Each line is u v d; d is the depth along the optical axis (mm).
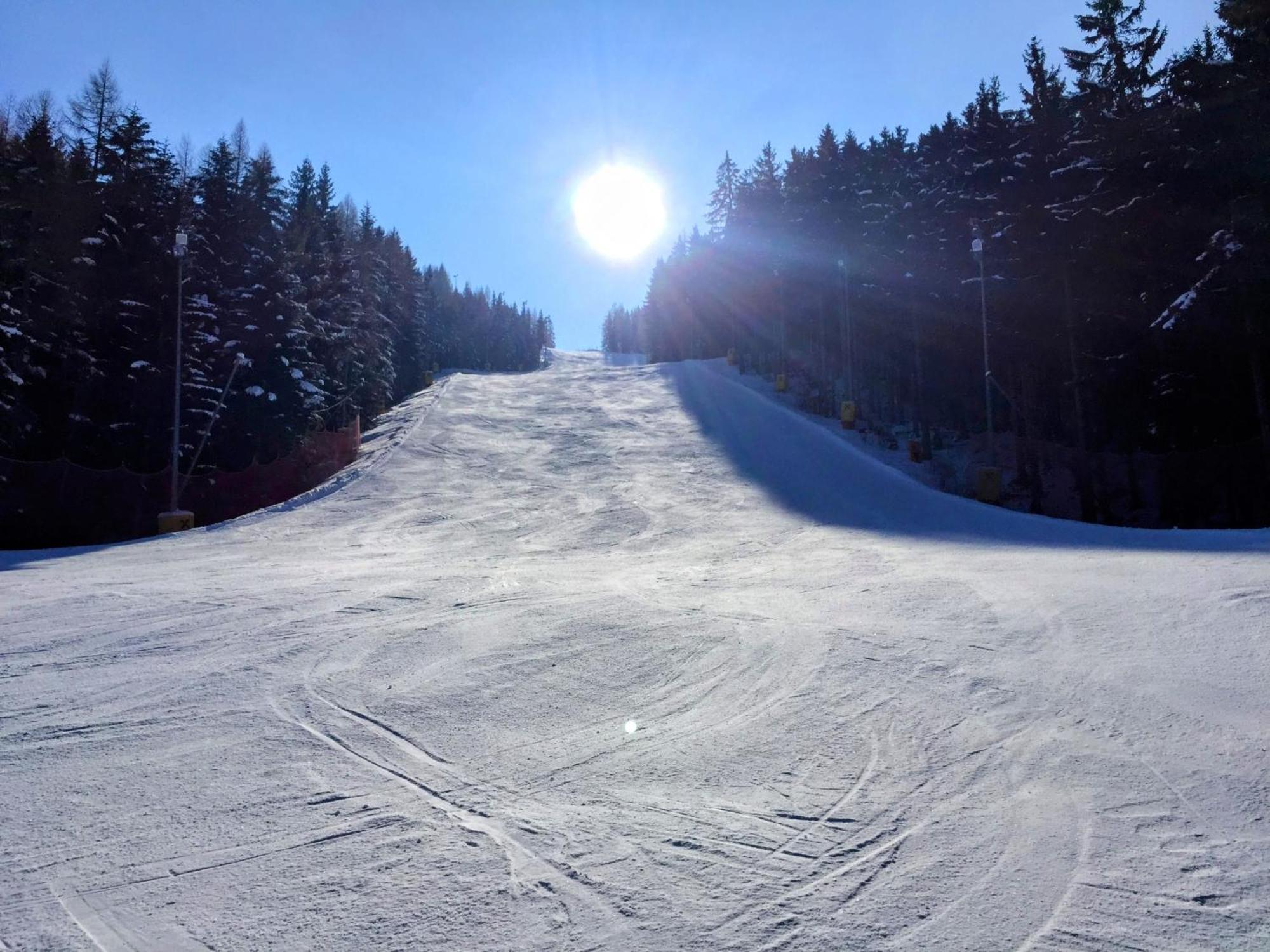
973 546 11344
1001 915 2469
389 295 53750
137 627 6852
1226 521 22062
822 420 29500
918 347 30250
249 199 35594
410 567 10719
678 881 2732
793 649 5723
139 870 2832
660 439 25625
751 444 24312
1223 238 18000
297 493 24297
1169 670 4727
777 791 3455
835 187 36125
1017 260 24219
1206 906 2467
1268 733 3752
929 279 29875
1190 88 19297
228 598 8164
